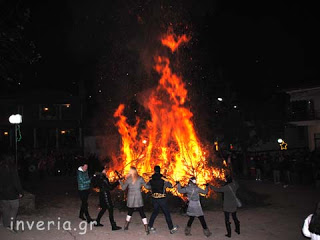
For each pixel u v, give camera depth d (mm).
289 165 17828
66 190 15984
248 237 7641
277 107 25688
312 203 11984
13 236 7555
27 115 35844
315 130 28703
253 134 25875
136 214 10070
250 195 12359
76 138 36906
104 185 8273
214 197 11188
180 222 9109
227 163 14180
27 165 20938
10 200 7801
